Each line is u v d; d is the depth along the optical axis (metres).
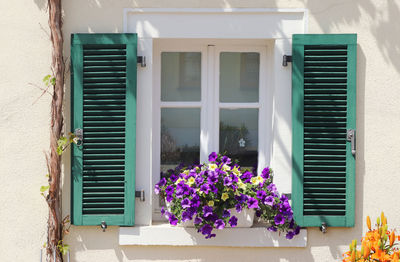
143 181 4.55
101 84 4.46
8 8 4.51
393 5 4.55
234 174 4.45
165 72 4.75
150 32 4.53
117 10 4.52
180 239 4.54
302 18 4.55
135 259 4.58
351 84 4.48
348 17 4.54
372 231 4.04
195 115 4.78
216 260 4.59
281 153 4.58
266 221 4.67
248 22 4.54
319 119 4.50
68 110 4.54
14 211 4.55
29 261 4.56
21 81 4.52
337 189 4.51
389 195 4.57
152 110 4.70
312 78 4.48
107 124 4.49
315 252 4.58
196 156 4.79
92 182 4.50
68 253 4.52
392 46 4.55
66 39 4.52
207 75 4.75
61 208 4.55
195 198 4.34
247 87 4.77
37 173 4.54
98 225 4.55
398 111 4.55
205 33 4.52
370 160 4.57
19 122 4.53
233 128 4.79
